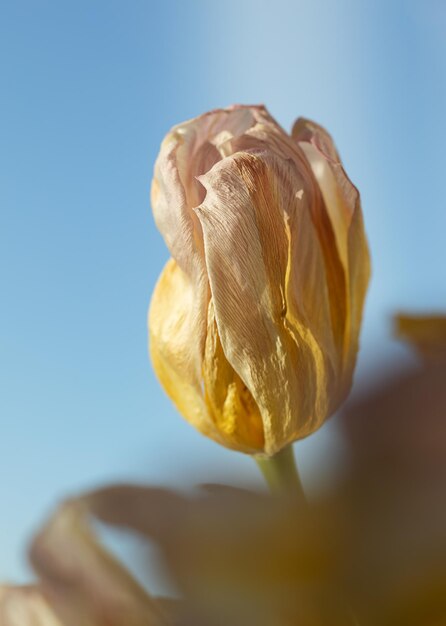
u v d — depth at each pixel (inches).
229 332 8.3
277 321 8.3
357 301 8.5
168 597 3.1
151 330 8.9
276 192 8.2
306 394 8.4
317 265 8.4
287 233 8.3
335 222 8.5
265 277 8.3
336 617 2.7
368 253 8.5
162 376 8.8
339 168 8.3
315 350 8.4
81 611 4.1
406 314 5.9
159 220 8.5
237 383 8.6
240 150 8.3
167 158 8.4
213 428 8.6
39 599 4.4
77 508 4.1
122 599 3.7
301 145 8.6
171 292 8.8
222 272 8.3
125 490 3.4
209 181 8.2
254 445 8.5
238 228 8.2
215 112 8.6
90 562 4.1
